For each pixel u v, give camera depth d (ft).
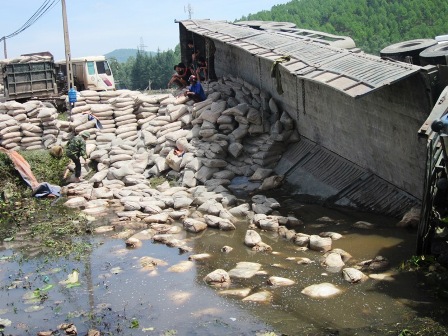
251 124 39.04
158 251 26.37
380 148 28.89
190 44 62.54
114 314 19.62
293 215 29.94
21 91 60.85
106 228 30.45
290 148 38.34
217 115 40.04
